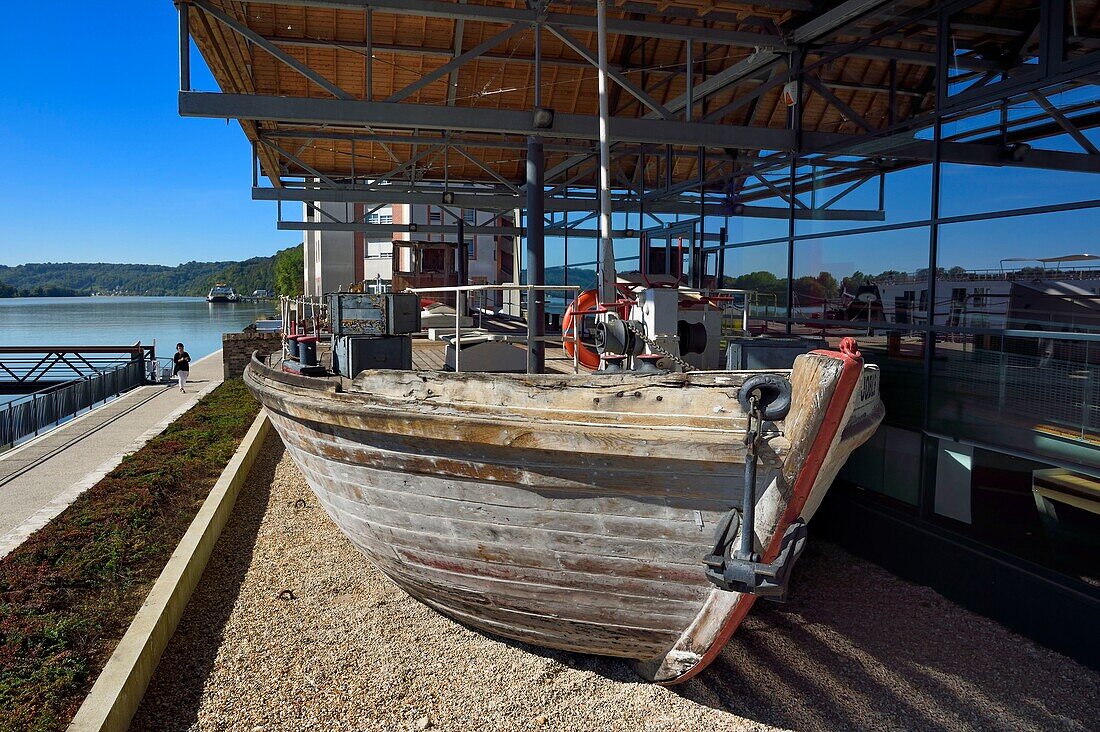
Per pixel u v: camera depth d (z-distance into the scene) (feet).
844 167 24.09
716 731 12.79
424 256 43.65
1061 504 16.31
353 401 13.50
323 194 48.44
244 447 31.65
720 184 31.22
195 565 18.25
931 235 20.20
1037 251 17.15
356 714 12.96
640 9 25.98
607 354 16.44
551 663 14.92
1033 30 17.42
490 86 39.55
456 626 16.43
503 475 11.85
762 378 10.18
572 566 12.41
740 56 33.47
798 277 26.40
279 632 15.98
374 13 31.86
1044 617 16.01
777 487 10.68
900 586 19.24
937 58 20.03
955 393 19.13
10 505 25.76
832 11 23.73
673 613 12.42
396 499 13.44
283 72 37.55
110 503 23.91
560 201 48.78
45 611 15.88
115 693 12.06
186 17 24.29
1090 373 15.76
